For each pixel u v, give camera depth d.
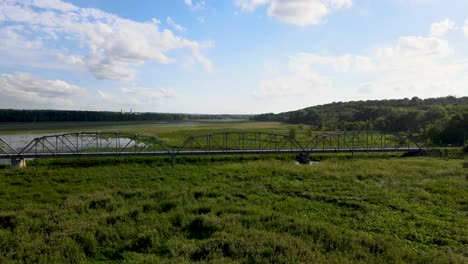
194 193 22.59
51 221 15.71
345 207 19.58
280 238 13.37
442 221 16.61
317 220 16.88
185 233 14.41
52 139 73.06
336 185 25.67
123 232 14.05
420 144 62.72
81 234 13.50
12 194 23.36
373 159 45.22
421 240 14.11
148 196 21.67
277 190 24.08
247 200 21.16
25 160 39.66
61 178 29.02
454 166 36.41
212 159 41.91
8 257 11.36
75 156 38.56
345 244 12.97
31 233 14.06
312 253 11.88
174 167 35.97
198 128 116.06
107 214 16.86
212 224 15.02
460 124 62.38
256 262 11.35
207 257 11.66
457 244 13.67
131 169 34.19
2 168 35.56
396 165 37.03
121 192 22.88
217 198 21.28
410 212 18.27
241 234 14.02
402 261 11.52
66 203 19.45
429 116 80.75
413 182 26.84
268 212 17.64
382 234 14.69
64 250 12.17
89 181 28.11
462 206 19.38
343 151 49.66
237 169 34.16
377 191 23.33
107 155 39.22
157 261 11.27
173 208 18.36
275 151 46.56
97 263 11.70
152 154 40.66
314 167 35.28
